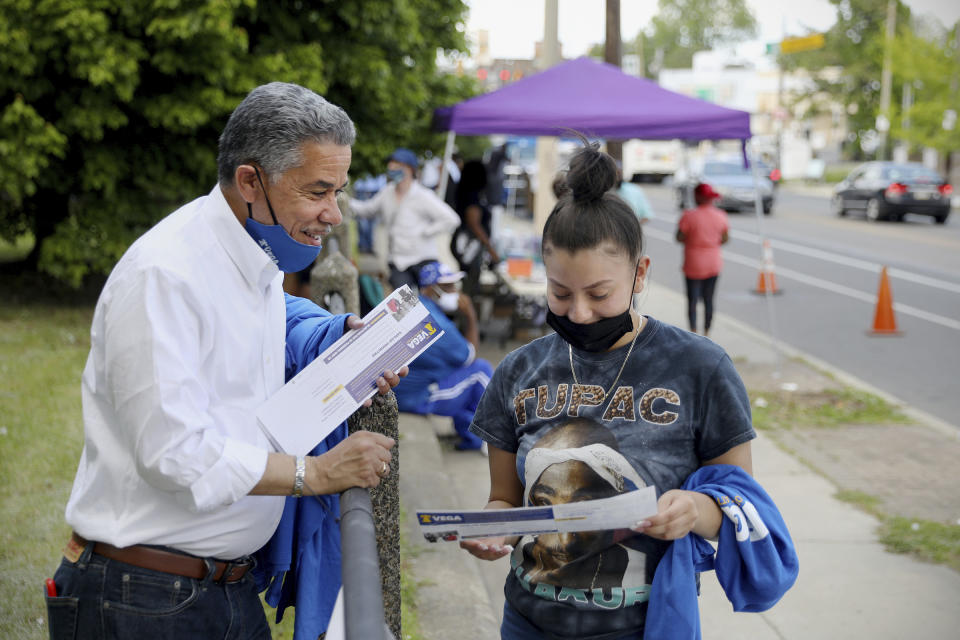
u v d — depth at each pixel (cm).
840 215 2572
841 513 515
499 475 201
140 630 184
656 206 2942
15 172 841
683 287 1407
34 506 438
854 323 1127
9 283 1075
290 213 183
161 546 185
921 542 468
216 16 800
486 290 978
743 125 799
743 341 995
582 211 171
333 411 191
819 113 5869
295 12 941
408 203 843
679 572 172
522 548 191
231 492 174
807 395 777
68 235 902
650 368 180
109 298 176
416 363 596
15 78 825
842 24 5634
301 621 206
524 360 195
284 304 208
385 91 987
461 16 1106
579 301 173
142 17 817
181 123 849
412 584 395
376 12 930
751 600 174
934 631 384
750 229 2234
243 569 196
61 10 789
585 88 827
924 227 2284
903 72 3484
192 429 171
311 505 207
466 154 1792
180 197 975
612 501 156
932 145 3350
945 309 1220
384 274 1167
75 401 613
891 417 713
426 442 597
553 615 181
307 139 178
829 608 404
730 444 176
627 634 178
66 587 190
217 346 182
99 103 844
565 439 183
